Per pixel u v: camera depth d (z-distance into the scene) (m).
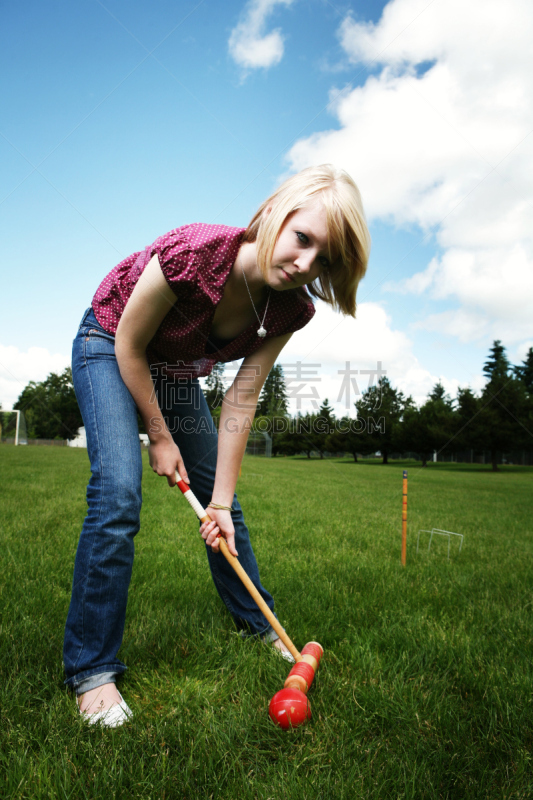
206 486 2.17
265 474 15.93
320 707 1.68
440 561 4.07
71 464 14.56
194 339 1.77
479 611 2.65
